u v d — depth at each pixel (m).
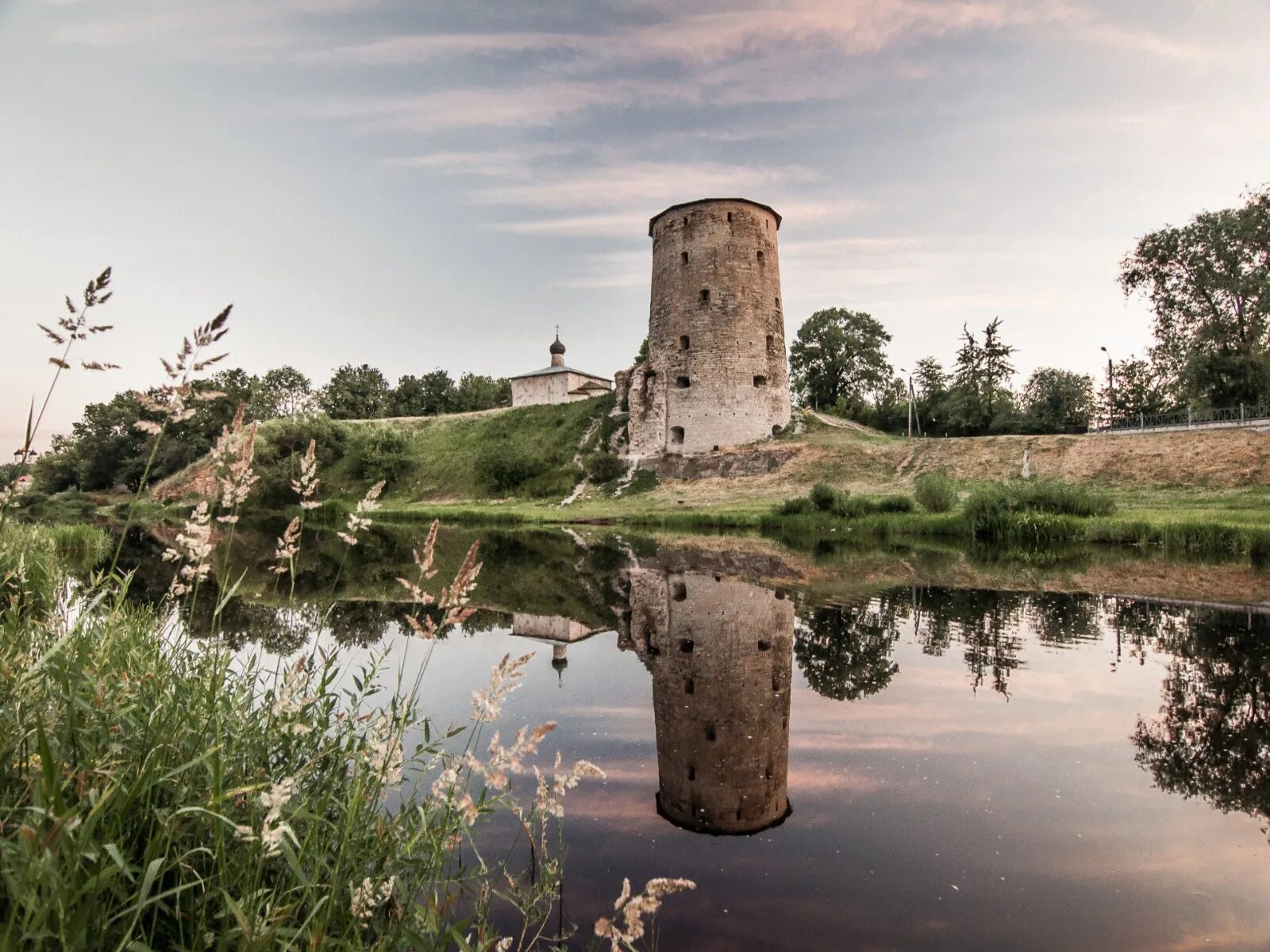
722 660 7.77
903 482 30.08
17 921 1.66
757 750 5.16
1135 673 6.89
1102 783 4.49
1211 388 35.19
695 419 38.06
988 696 6.29
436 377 83.69
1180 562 14.60
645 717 5.91
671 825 4.00
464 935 2.81
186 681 3.13
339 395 82.12
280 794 1.93
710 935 2.93
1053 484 20.72
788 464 33.78
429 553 2.41
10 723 2.15
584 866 3.54
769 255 39.56
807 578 13.45
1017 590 11.59
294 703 2.83
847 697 6.33
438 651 7.96
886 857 3.64
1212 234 34.97
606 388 57.06
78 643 2.70
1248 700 6.04
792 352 63.78
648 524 28.06
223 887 1.99
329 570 15.58
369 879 2.25
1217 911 3.16
